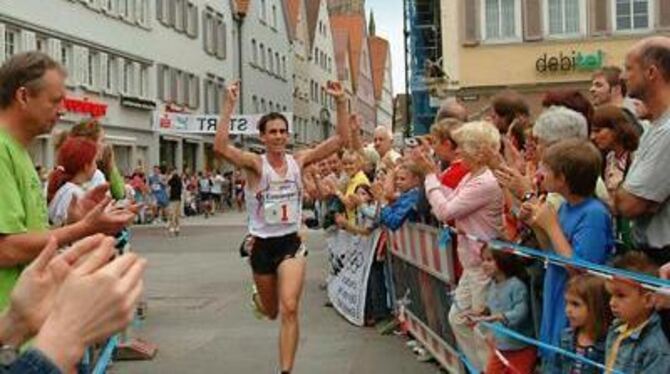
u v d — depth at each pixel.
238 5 57.38
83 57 34.66
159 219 36.31
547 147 5.14
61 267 1.83
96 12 35.94
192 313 11.16
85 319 1.69
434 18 31.28
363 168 10.48
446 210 6.00
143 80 41.03
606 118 5.33
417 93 29.89
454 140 6.24
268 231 7.27
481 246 5.72
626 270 4.05
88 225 3.83
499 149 5.89
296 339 6.98
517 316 5.32
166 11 43.88
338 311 11.00
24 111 4.09
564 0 27.88
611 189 5.23
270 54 67.25
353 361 8.04
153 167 38.59
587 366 4.36
